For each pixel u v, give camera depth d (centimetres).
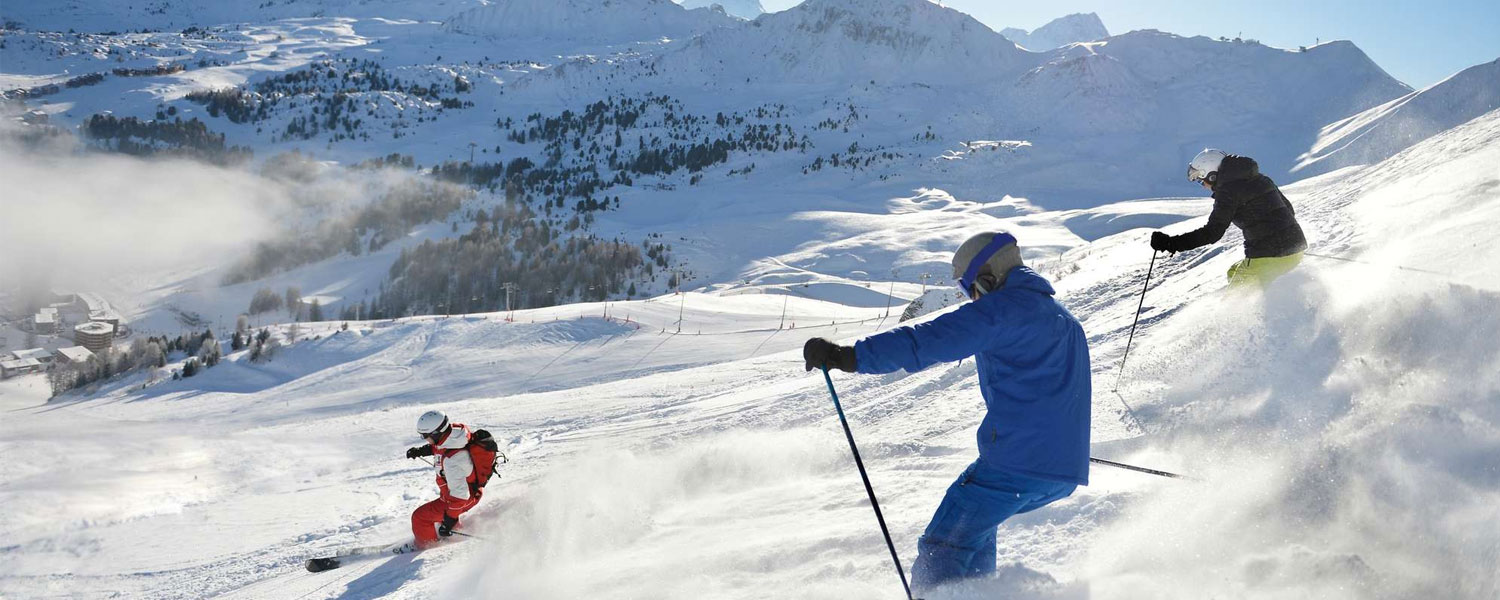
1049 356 277
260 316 18800
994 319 270
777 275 17462
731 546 451
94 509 1254
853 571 363
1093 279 2134
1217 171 673
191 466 1680
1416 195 1043
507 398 2566
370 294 19725
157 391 6775
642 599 390
